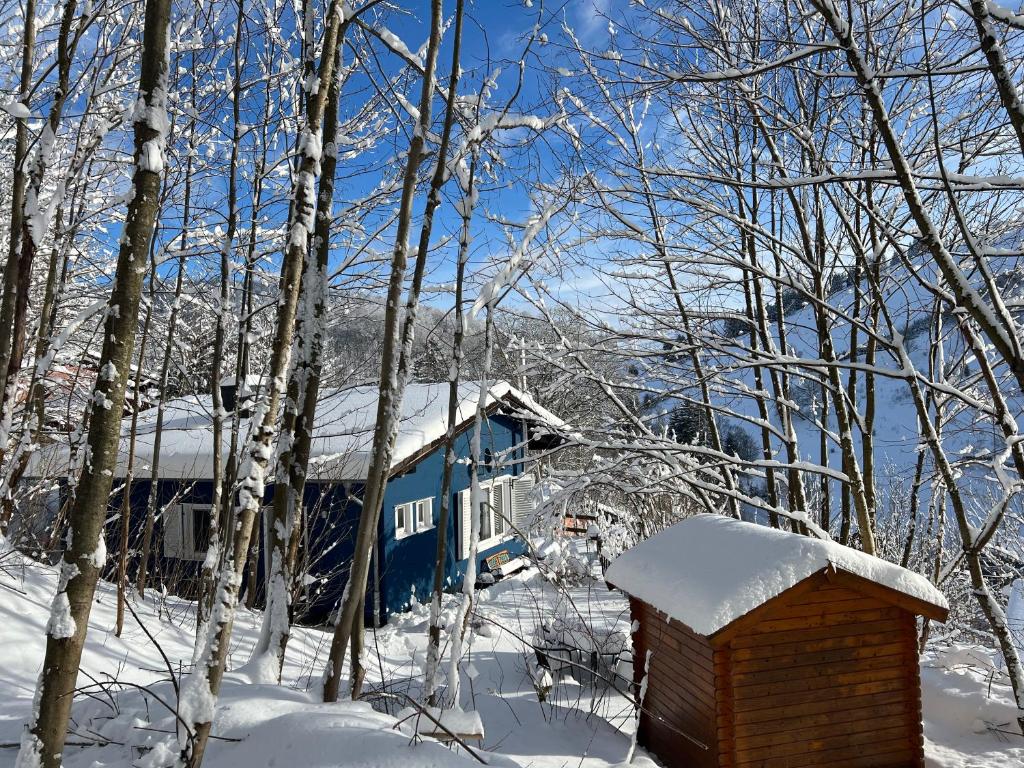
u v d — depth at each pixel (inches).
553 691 254.5
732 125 278.4
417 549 444.5
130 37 275.6
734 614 167.0
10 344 218.4
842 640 179.3
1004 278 278.8
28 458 267.1
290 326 144.3
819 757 175.2
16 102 204.4
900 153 173.5
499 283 197.5
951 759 199.8
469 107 215.0
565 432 285.9
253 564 324.8
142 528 372.8
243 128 254.2
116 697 160.2
